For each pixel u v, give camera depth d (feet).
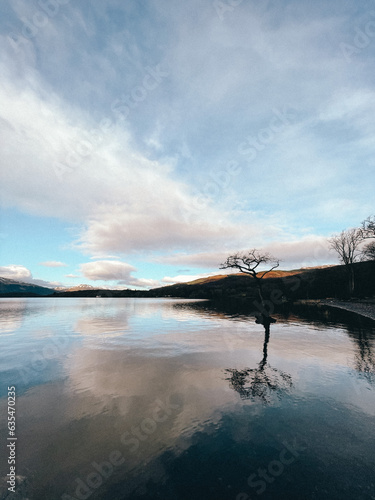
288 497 13.35
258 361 38.24
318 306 145.69
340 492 13.71
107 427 20.22
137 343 53.06
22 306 219.41
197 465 15.89
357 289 197.36
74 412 22.74
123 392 27.17
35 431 19.65
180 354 43.24
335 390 27.14
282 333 61.82
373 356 40.19
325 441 18.26
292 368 34.65
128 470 15.46
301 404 23.99
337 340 52.39
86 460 16.40
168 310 151.64
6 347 50.39
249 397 25.58
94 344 52.37
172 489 14.01
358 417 21.58
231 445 17.85
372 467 15.69
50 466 15.80
